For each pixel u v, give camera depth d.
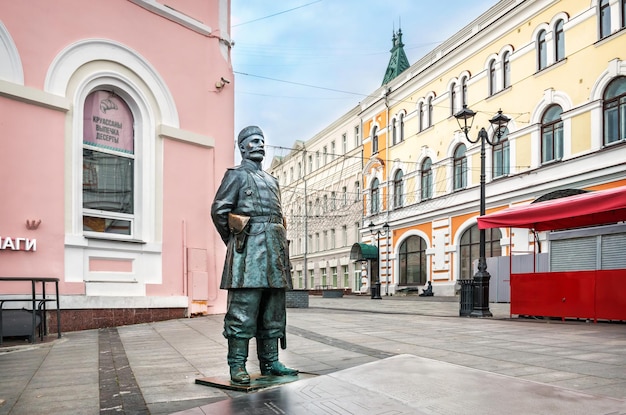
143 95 10.80
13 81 8.62
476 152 26.28
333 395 3.48
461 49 27.47
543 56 22.31
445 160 28.92
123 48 10.45
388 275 34.56
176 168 11.35
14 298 8.32
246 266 3.88
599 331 8.31
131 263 10.27
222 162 12.36
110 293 9.76
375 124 37.38
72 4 9.60
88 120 10.01
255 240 3.92
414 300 24.77
